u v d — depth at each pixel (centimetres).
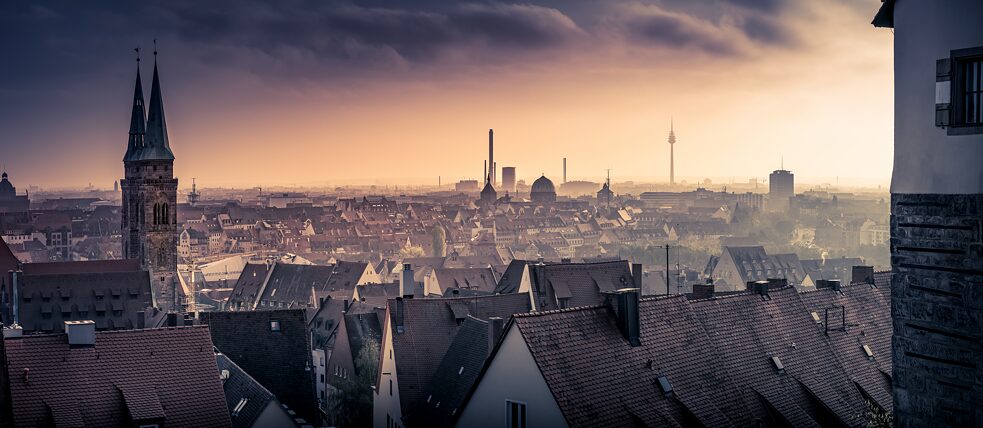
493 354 5844
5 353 6650
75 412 6512
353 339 14062
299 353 10294
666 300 6581
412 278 11681
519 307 12850
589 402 5528
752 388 6612
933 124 3494
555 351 5694
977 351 3338
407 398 10212
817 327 7700
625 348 6016
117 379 6781
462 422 6022
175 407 6781
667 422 5688
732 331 7062
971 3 3353
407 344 10550
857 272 9250
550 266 14338
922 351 3528
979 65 3356
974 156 3350
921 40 3544
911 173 3581
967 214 3362
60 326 19450
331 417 12569
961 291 3391
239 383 8331
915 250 3559
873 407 7050
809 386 6950
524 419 5650
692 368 6234
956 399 3409
